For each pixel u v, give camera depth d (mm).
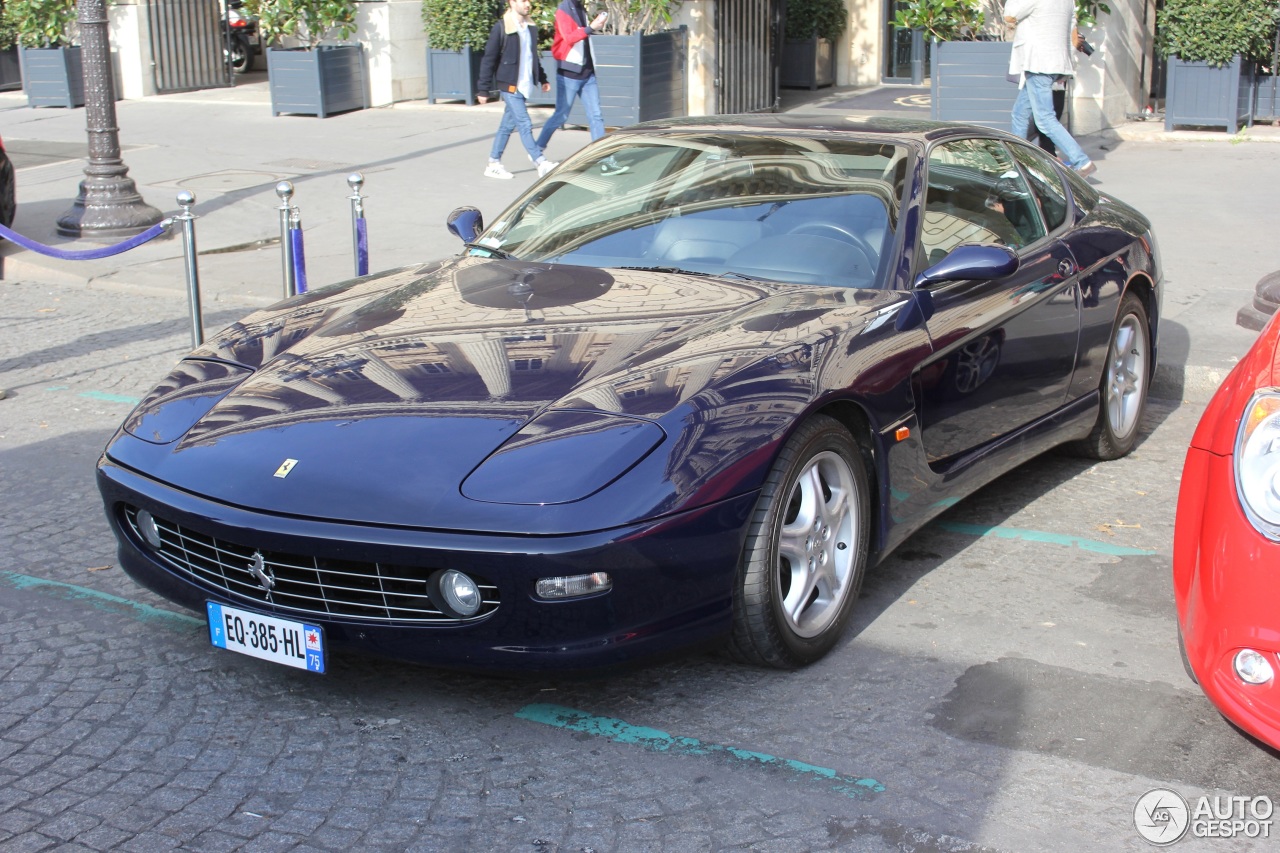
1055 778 3287
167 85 19391
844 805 3182
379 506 3334
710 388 3592
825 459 3834
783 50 18938
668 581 3352
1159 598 4371
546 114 16391
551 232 4949
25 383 7227
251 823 3145
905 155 4781
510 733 3553
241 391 3926
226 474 3555
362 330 4199
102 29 10516
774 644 3697
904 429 4113
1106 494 5391
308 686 3836
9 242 10648
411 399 3676
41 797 3266
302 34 17922
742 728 3551
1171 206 10711
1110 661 3912
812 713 3625
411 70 17844
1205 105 13961
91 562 4793
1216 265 8891
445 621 3354
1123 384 5758
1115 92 14641
